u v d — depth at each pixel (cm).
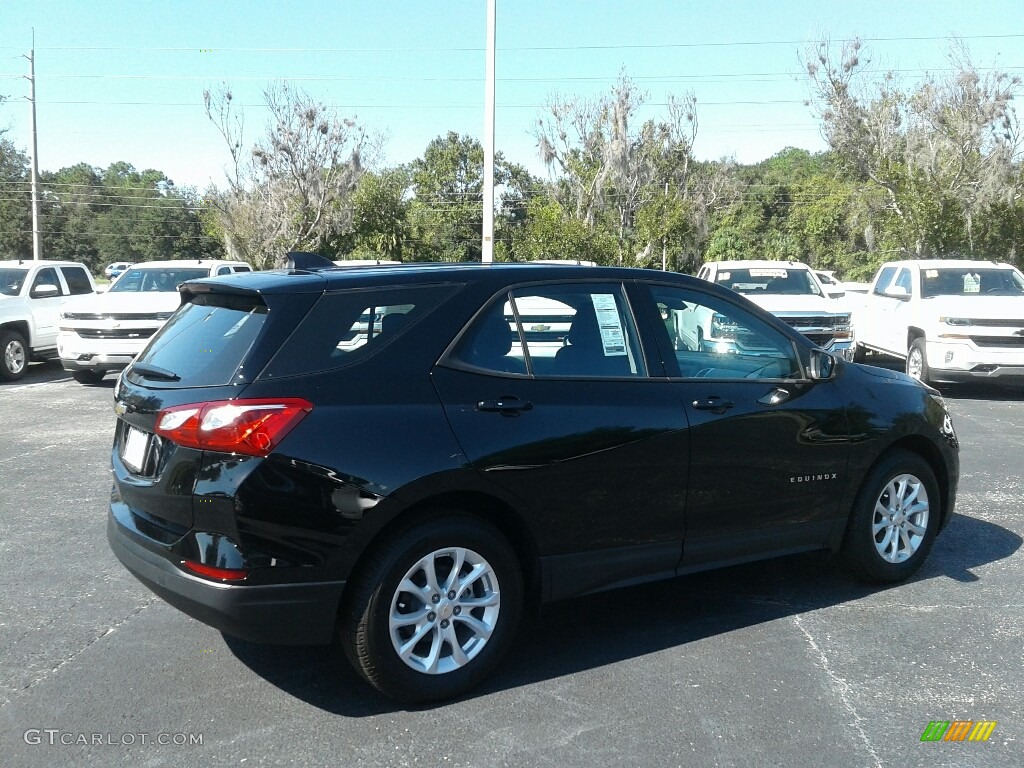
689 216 2931
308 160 2720
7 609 496
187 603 361
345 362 378
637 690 405
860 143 2595
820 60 2597
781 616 491
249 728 371
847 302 1795
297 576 358
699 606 507
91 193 8644
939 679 416
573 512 418
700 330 478
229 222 2733
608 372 439
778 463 479
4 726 372
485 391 401
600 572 432
